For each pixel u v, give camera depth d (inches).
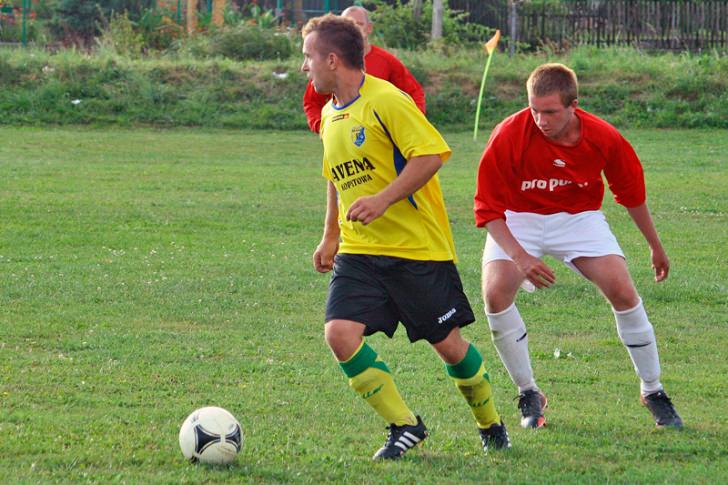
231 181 1897.1
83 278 1093.8
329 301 559.5
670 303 1038.4
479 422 588.1
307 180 1934.1
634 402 705.6
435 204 567.5
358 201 523.8
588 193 641.6
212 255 1253.1
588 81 3080.7
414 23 3695.9
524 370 647.1
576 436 616.4
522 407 649.0
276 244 1338.6
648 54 3489.2
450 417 658.2
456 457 564.4
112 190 1752.0
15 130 2667.3
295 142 2576.3
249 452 564.4
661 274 668.7
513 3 3528.5
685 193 1791.3
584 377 772.0
